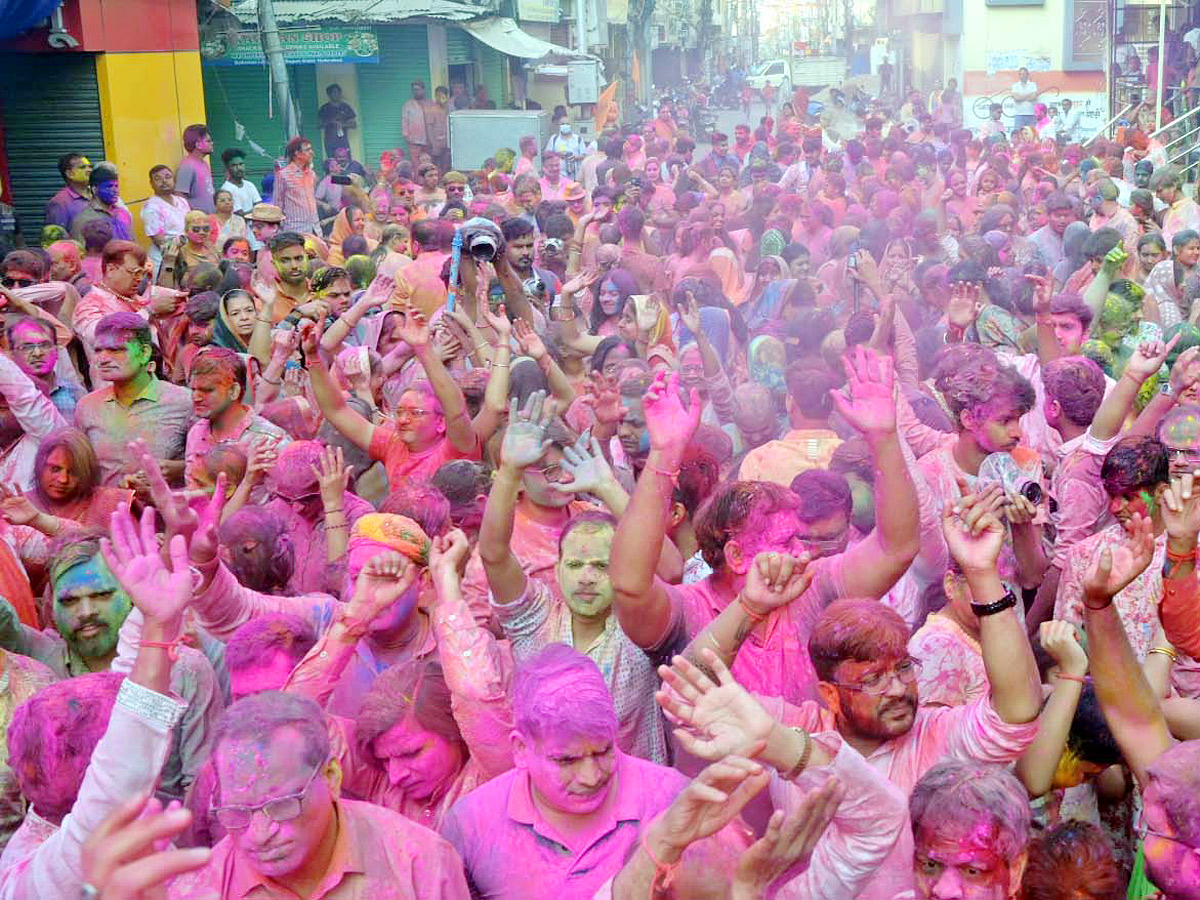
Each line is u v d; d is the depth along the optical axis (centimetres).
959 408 539
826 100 5025
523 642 419
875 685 337
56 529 530
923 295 941
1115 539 461
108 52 1636
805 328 817
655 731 413
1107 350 757
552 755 313
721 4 9481
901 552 396
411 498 462
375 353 752
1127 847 391
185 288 991
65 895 279
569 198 1755
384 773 368
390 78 2634
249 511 482
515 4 3039
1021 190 1773
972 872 292
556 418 543
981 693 408
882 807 299
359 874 304
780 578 353
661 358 713
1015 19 3466
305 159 1773
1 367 634
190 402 675
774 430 676
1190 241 1026
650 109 5094
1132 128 2500
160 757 284
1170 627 387
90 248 1095
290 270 890
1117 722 351
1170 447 513
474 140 2508
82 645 415
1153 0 2809
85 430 666
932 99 3791
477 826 333
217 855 306
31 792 310
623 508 442
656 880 279
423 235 872
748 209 1564
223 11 2122
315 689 370
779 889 308
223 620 432
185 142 1664
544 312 942
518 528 493
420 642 425
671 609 401
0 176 1602
